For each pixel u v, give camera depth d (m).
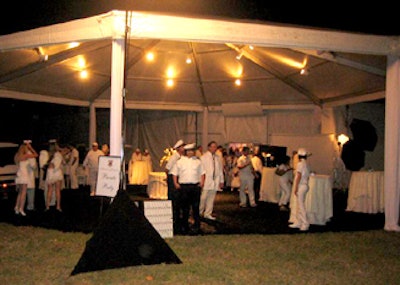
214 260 5.98
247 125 17.59
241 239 7.36
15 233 7.59
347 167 15.41
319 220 9.05
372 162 15.62
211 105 17.80
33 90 14.17
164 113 19.06
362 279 5.25
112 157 6.68
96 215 9.70
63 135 21.92
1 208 10.77
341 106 15.58
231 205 12.11
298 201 8.52
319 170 15.59
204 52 12.21
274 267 5.68
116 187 6.60
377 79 11.65
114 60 7.24
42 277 5.16
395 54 8.40
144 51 11.99
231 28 7.64
